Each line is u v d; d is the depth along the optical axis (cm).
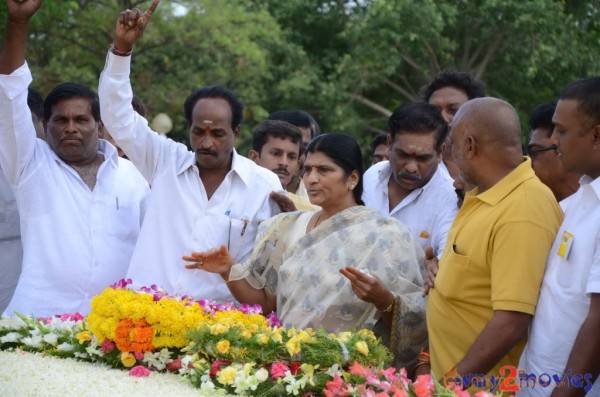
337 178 506
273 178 581
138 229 599
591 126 405
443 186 581
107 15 2012
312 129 747
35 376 413
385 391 390
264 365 429
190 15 2045
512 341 411
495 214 423
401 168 568
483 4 2209
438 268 464
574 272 402
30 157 567
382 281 490
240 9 2128
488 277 427
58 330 480
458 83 682
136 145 557
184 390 413
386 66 2252
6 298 608
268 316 513
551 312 408
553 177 509
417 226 578
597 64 2302
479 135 432
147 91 2030
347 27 2245
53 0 1811
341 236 502
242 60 2086
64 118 572
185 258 513
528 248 413
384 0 2167
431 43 2295
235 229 553
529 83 2369
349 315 492
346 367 428
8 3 524
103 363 460
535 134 518
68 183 577
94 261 570
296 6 2400
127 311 448
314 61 2412
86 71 1970
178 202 555
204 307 470
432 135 564
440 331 441
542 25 2209
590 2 2411
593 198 404
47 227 567
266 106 2317
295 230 526
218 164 557
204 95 555
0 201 608
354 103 2422
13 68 537
